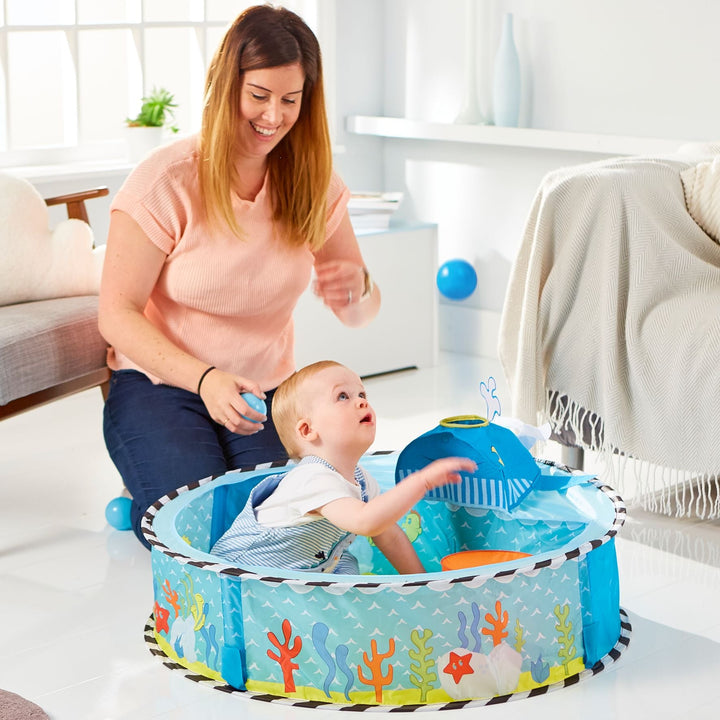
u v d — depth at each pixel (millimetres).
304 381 2158
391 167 4863
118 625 2240
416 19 4668
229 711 1882
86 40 5934
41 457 3326
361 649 1862
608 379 2684
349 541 2154
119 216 2430
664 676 1983
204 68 4520
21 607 2334
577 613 1970
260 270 2475
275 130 2332
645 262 2672
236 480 2324
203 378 2334
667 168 2900
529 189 4387
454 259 4574
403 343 4348
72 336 2805
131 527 2760
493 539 2316
